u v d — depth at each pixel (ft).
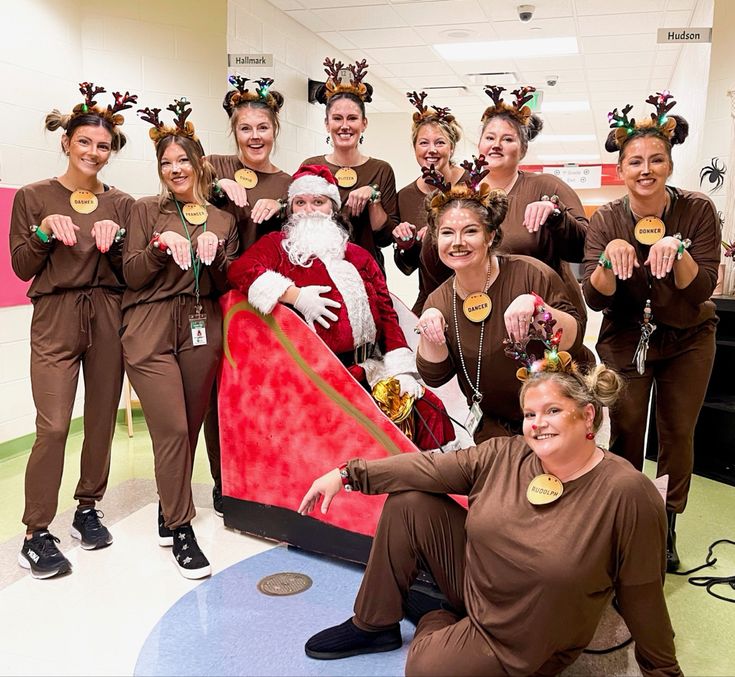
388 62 25.20
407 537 6.93
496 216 7.47
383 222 11.88
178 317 9.50
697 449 14.10
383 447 8.66
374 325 9.87
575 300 9.62
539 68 26.08
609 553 5.80
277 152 18.61
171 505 9.47
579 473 6.03
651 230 8.32
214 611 8.32
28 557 9.21
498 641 6.14
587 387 5.99
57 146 14.58
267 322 9.36
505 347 7.47
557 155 49.55
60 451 9.34
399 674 7.09
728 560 9.91
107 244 9.25
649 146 7.95
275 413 9.56
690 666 7.36
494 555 6.11
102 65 15.43
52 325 9.48
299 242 9.67
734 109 15.05
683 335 8.95
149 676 7.08
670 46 22.82
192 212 9.57
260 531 10.07
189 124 9.61
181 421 9.46
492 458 6.66
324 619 8.15
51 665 7.26
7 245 13.65
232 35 16.56
